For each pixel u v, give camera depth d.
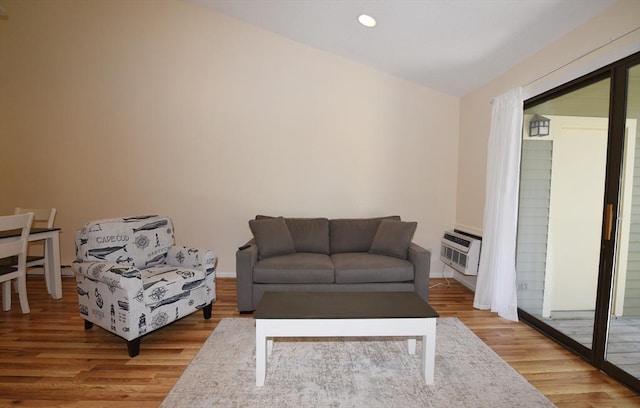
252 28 3.86
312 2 2.91
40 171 3.93
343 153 4.00
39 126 3.89
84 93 3.86
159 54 3.84
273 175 3.98
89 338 2.45
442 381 1.95
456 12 2.43
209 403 1.73
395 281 3.02
